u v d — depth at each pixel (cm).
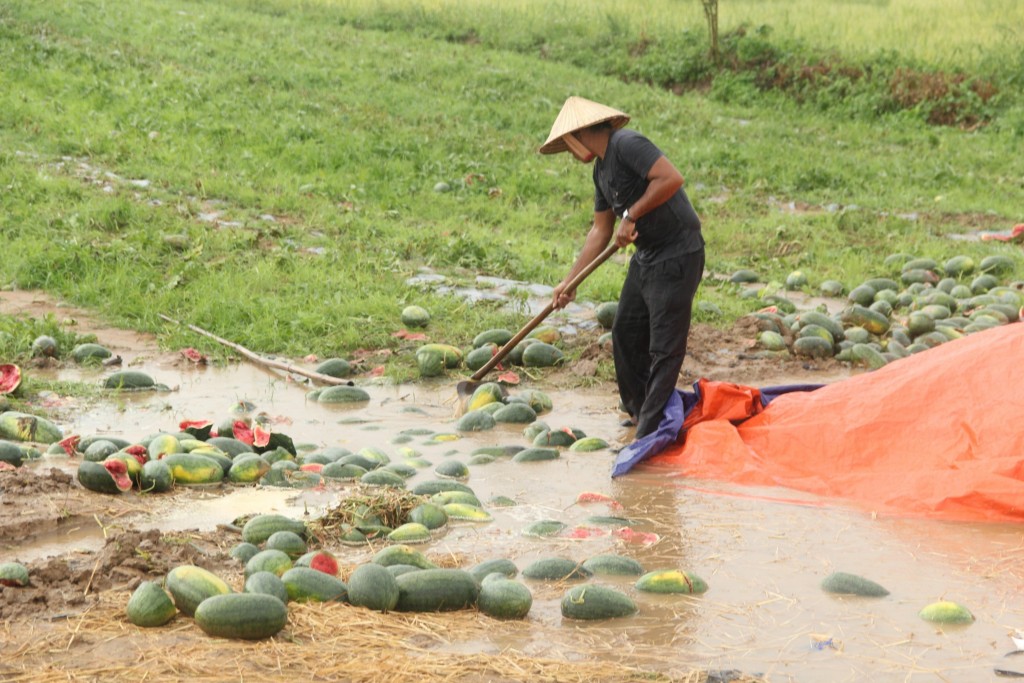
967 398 591
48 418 689
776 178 1727
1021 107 2219
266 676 341
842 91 2339
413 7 2822
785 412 641
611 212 676
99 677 337
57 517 486
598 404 768
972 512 526
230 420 626
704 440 623
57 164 1453
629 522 518
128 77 1880
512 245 1242
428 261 1158
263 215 1315
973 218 1544
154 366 845
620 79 2523
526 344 856
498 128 1906
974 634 394
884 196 1672
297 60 2192
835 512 536
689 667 366
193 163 1518
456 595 408
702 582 440
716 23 2483
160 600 378
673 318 642
